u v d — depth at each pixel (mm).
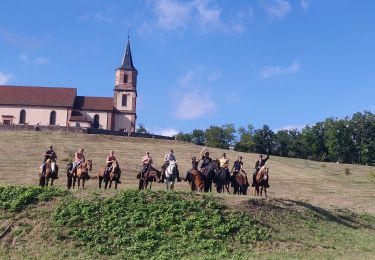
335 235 32188
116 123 132000
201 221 30156
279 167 87312
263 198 34906
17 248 26750
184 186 55625
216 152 96062
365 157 156750
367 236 33594
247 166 82562
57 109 126625
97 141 94125
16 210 30203
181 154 87312
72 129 103625
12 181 55094
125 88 133750
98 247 26969
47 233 28047
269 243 29047
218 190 38094
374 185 73375
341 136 159000
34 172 61781
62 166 63969
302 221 33406
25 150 77938
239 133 171375
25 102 126312
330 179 76812
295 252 28109
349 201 56031
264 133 169000
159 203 31766
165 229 29234
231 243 28531
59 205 30797
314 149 163625
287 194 59125
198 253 27047
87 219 29453
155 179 37031
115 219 29703
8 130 101250
